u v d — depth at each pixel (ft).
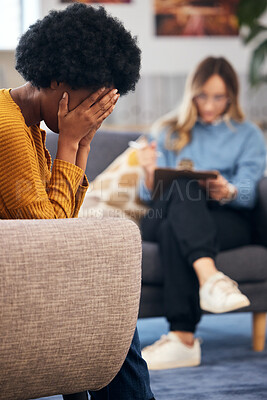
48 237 3.66
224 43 20.65
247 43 19.80
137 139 10.62
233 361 8.57
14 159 4.06
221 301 8.15
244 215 9.80
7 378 3.59
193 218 8.55
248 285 9.05
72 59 4.13
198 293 8.46
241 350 9.24
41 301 3.59
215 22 20.54
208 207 9.64
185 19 20.39
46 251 3.62
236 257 8.98
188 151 10.50
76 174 4.44
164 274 8.54
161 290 8.68
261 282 9.13
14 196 4.06
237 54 20.72
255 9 19.58
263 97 20.30
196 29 20.48
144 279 8.57
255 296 9.06
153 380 7.64
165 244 8.59
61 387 3.84
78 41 4.14
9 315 3.49
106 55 4.20
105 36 4.21
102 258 3.80
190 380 7.59
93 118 4.38
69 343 3.71
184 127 10.55
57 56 4.15
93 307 3.76
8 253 3.51
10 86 9.23
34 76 4.25
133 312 3.97
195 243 8.41
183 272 8.45
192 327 8.46
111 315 3.84
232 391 7.04
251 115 20.36
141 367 4.68
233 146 10.53
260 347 9.21
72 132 4.40
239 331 10.66
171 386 7.32
